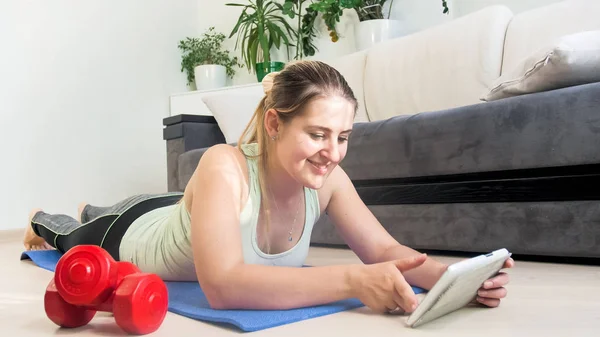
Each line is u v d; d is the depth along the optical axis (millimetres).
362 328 885
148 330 902
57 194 3906
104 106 4234
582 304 1041
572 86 1637
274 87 994
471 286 926
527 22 2475
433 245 1904
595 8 2230
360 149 2102
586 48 1594
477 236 1773
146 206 1573
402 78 2924
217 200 998
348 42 3965
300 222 1167
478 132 1744
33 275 1671
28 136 3771
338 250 2160
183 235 1232
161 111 4660
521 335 835
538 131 1604
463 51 2654
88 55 4148
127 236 1485
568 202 1562
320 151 949
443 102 2727
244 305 984
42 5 3881
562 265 1560
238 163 1071
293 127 951
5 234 3363
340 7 3764
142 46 4527
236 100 3375
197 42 4762
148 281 901
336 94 945
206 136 3439
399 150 1974
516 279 1340
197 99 4410
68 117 4004
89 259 914
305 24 4113
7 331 982
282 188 1090
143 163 4496
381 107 3037
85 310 974
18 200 3695
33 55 3822
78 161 4047
